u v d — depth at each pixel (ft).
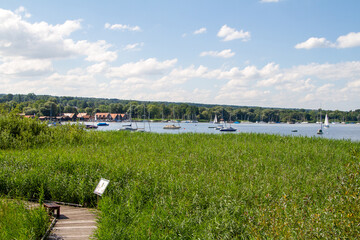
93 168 41.34
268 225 24.81
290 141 72.18
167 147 62.18
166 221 26.23
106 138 74.69
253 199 31.83
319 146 64.69
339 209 25.63
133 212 28.71
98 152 54.60
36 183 37.29
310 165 47.75
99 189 32.86
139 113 610.24
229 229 25.00
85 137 71.77
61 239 25.50
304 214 26.37
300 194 33.22
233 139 75.46
